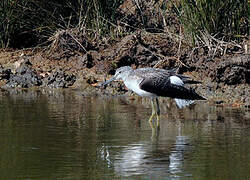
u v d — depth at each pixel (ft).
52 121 37.93
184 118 39.91
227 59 49.06
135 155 30.14
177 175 26.71
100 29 56.34
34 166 28.07
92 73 53.26
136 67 52.90
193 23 52.13
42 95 47.93
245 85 48.01
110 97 47.98
